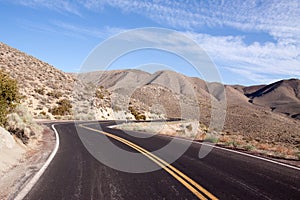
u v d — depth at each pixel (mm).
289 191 6520
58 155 11133
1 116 13203
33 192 6113
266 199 5926
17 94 14758
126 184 6965
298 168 9258
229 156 11656
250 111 92812
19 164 9266
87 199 5773
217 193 6285
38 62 64625
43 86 51875
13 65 53500
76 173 8023
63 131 22578
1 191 6176
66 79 64750
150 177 7719
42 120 36000
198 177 7766
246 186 6883
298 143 35438
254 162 10273
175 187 6746
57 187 6551
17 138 13008
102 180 7312
